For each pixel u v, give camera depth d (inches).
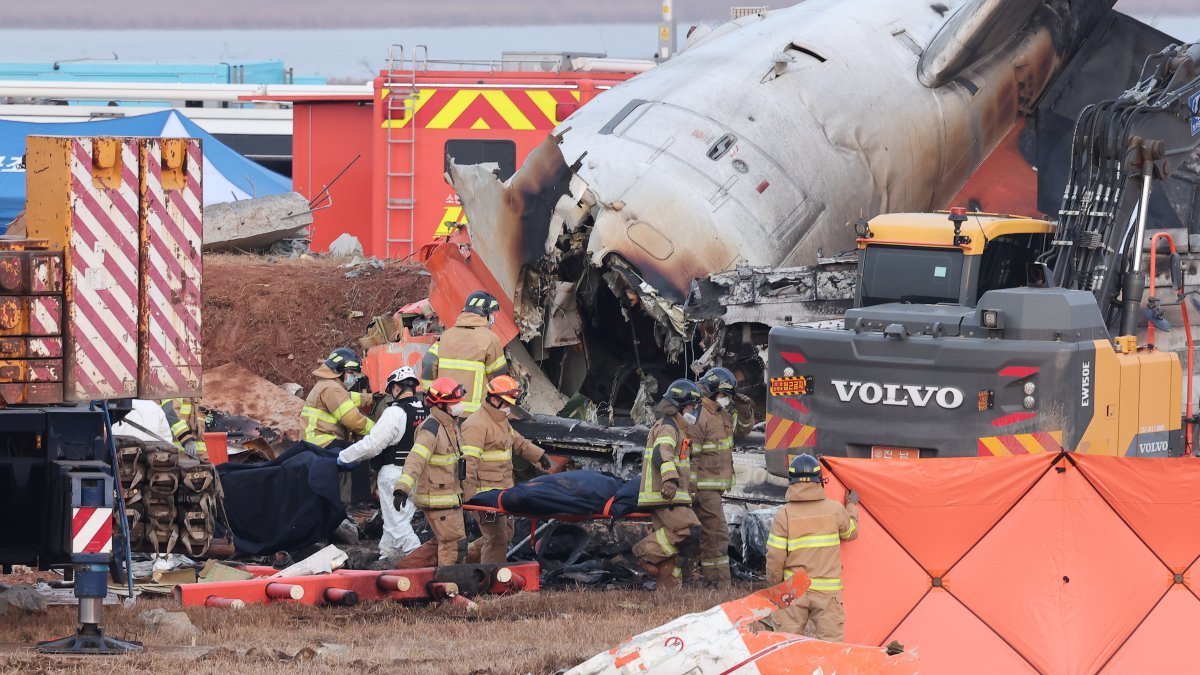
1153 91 2121.1
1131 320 2057.1
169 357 1366.9
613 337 2536.9
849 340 1830.7
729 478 1878.7
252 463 2084.2
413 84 3951.8
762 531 1990.7
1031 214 2775.6
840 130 2551.7
